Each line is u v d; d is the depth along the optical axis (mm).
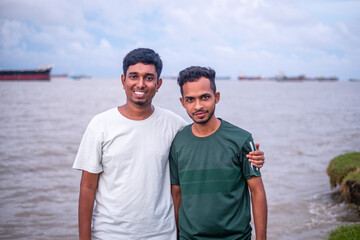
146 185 2334
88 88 99938
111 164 2352
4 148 12188
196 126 2359
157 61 2377
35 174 8758
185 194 2334
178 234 2527
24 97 49812
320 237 4855
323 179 8094
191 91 2256
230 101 47406
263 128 19000
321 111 30938
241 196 2275
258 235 2240
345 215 5617
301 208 6109
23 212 6137
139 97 2324
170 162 2477
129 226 2305
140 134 2377
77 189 7535
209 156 2289
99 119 2410
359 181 5688
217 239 2246
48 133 16188
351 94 74250
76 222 5727
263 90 100312
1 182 7988
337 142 13898
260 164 2234
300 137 15352
